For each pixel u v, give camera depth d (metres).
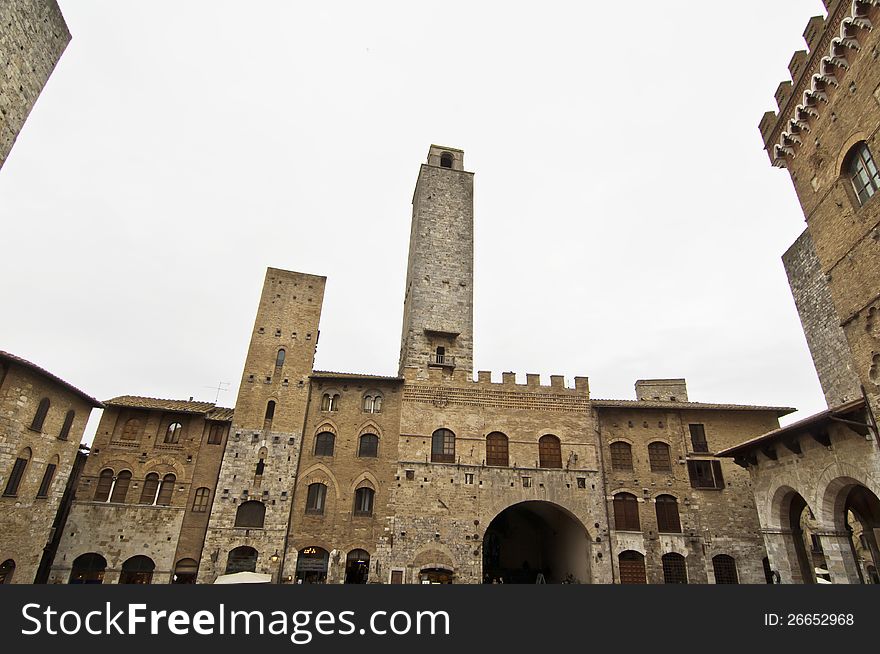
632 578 35.12
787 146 23.20
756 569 35.28
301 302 42.47
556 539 42.91
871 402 19.17
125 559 34.25
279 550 34.12
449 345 47.38
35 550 30.34
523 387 39.94
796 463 24.84
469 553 34.59
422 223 52.53
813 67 20.97
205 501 36.78
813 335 31.66
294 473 36.38
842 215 20.08
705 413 39.75
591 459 38.16
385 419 38.34
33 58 19.08
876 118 17.94
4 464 26.45
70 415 32.69
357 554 34.59
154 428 37.69
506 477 37.00
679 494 37.31
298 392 39.06
